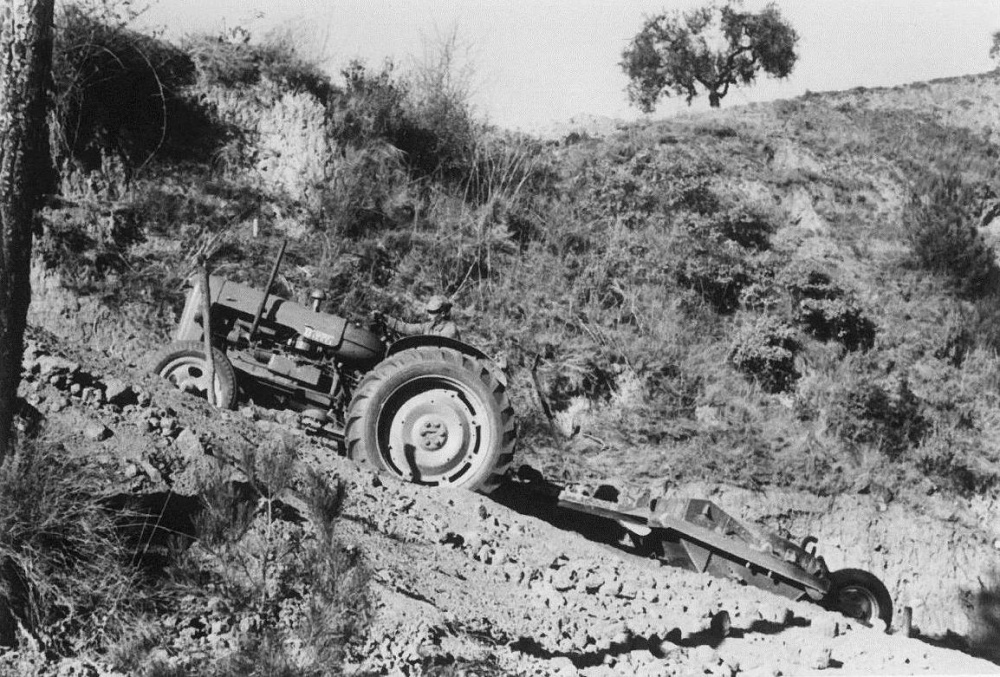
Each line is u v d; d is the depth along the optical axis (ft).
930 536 51.24
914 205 70.90
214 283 32.94
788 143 75.72
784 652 25.27
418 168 55.16
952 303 64.69
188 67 50.34
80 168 44.55
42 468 18.06
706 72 103.91
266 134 50.26
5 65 17.06
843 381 55.42
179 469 21.85
